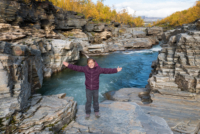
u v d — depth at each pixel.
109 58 24.16
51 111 3.05
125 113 3.46
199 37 7.39
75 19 28.91
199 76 6.72
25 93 3.52
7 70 3.20
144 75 15.05
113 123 3.05
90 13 50.41
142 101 7.66
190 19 46.41
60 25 26.19
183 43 8.04
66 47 16.25
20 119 2.69
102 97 9.41
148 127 2.93
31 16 15.54
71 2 44.06
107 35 37.84
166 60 8.68
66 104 3.44
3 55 3.30
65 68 17.11
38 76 9.34
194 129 5.29
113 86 11.73
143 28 47.81
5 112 2.61
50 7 18.95
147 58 24.48
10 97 2.99
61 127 2.92
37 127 2.61
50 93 10.05
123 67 18.28
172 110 6.31
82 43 27.39
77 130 2.84
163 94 7.26
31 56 8.48
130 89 9.77
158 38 45.69
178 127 5.41
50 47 14.71
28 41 11.59
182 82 7.11
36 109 3.13
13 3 12.20
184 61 7.63
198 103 6.44
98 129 2.86
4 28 11.55
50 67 15.10
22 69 3.94
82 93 10.12
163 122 3.34
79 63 20.20
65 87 11.18
